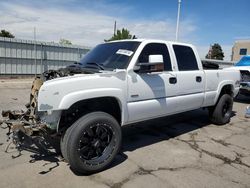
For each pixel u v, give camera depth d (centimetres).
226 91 664
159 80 443
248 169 395
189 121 668
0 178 333
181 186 334
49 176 344
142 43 435
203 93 557
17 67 1630
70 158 336
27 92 1041
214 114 626
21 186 317
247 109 826
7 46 1572
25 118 379
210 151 461
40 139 412
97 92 352
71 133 335
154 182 341
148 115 437
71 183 330
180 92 492
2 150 420
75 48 1852
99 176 352
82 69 410
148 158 418
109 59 431
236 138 542
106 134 370
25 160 388
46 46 1725
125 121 401
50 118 336
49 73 402
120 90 381
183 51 519
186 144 492
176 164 399
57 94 323
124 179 346
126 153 436
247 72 967
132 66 402
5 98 878
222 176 367
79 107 368
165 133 557
